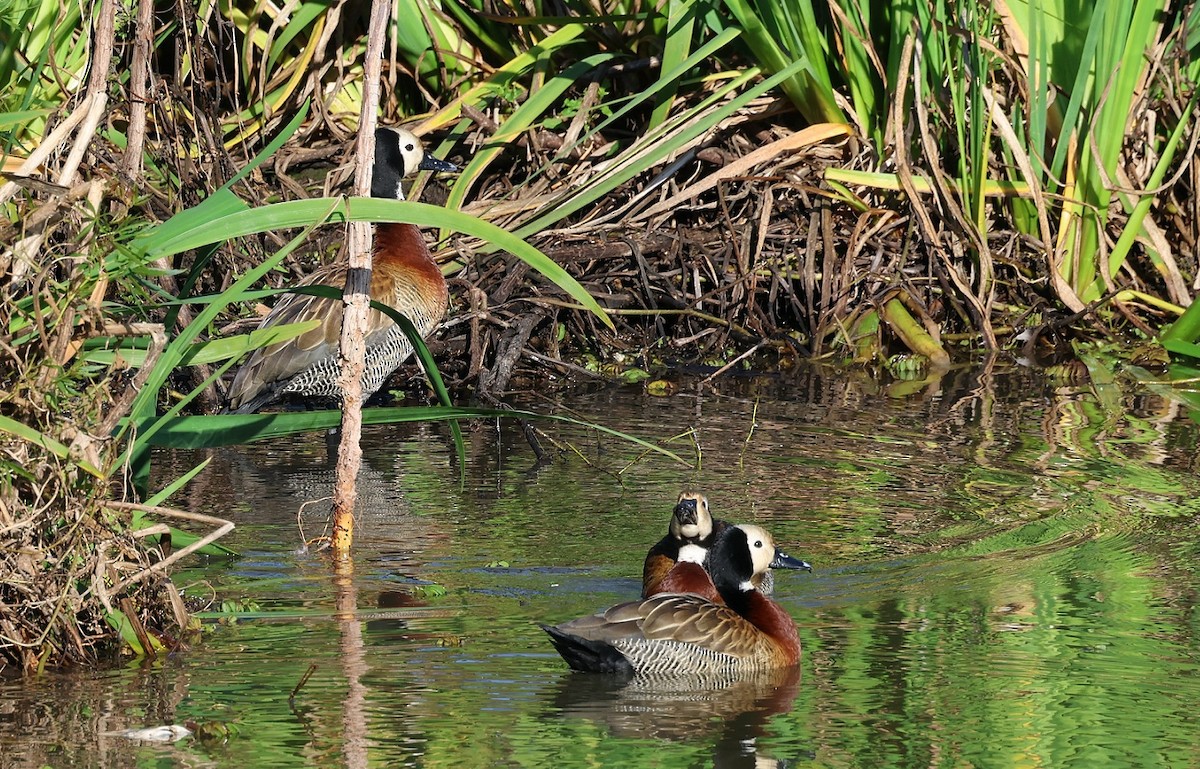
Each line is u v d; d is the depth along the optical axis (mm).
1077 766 7754
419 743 7992
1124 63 18094
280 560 11406
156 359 9445
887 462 14117
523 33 20406
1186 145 19188
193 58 16062
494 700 8672
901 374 17922
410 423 16047
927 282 19156
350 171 18109
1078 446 14633
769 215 19094
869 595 10680
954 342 19078
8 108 11922
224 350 10508
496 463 14336
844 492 13211
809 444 14789
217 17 18516
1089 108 18516
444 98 20562
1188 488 13195
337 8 19359
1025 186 18750
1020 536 11961
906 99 19016
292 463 14367
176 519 12312
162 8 18062
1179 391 16938
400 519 12492
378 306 10516
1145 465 13922
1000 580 10945
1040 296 19125
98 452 9172
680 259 19188
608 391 17250
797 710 8578
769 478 13648
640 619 9234
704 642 9156
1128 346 18656
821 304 18719
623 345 18875
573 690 8883
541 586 10914
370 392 15656
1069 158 18328
